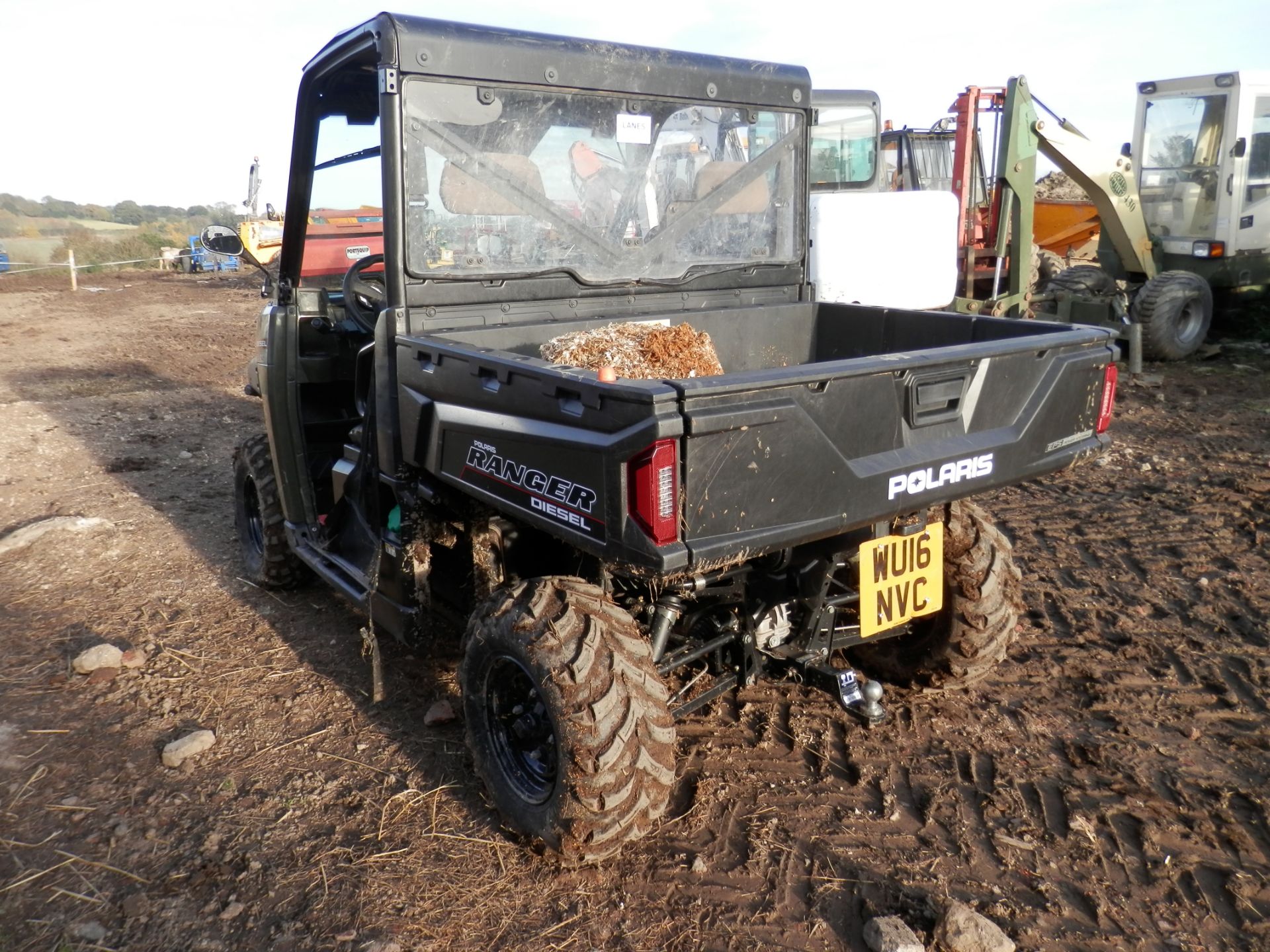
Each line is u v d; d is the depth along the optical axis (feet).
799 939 8.54
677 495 7.77
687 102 12.20
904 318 12.59
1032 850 9.63
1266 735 11.46
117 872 9.53
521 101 10.93
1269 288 37.55
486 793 10.56
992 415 9.93
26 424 28.45
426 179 10.50
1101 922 8.70
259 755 11.52
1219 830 9.89
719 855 9.62
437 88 10.34
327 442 15.53
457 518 11.28
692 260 12.79
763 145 13.14
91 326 53.26
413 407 10.61
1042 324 11.08
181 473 23.62
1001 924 8.65
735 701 12.46
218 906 9.04
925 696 12.52
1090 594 15.55
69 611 15.60
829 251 24.57
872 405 8.86
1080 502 20.03
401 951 8.41
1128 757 11.12
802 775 10.92
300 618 15.29
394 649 14.17
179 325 53.83
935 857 9.57
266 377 14.47
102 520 19.80
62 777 11.11
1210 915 8.76
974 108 34.24
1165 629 14.23
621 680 8.77
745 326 13.12
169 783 10.99
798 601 10.86
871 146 30.42
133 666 13.66
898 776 10.91
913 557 10.37
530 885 9.23
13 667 13.70
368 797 10.65
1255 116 34.22
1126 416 27.14
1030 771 10.95
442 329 11.00
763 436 8.11
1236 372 32.27
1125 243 35.24
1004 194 33.30
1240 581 15.72
